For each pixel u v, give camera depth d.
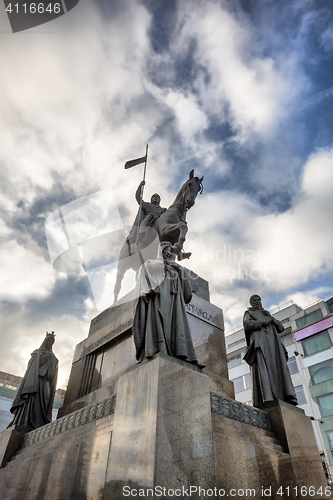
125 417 4.23
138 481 3.46
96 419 5.08
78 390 7.48
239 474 4.12
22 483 5.43
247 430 5.01
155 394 4.02
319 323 27.44
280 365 6.61
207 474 3.75
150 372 4.34
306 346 27.55
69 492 4.35
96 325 8.29
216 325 7.49
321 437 22.86
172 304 5.41
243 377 30.06
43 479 5.05
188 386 4.39
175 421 3.92
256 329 7.05
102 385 6.92
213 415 4.73
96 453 4.36
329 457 21.41
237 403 5.29
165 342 4.86
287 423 5.54
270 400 5.92
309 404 24.86
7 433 7.20
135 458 3.68
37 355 8.34
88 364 7.77
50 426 6.29
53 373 8.30
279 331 7.14
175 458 3.62
